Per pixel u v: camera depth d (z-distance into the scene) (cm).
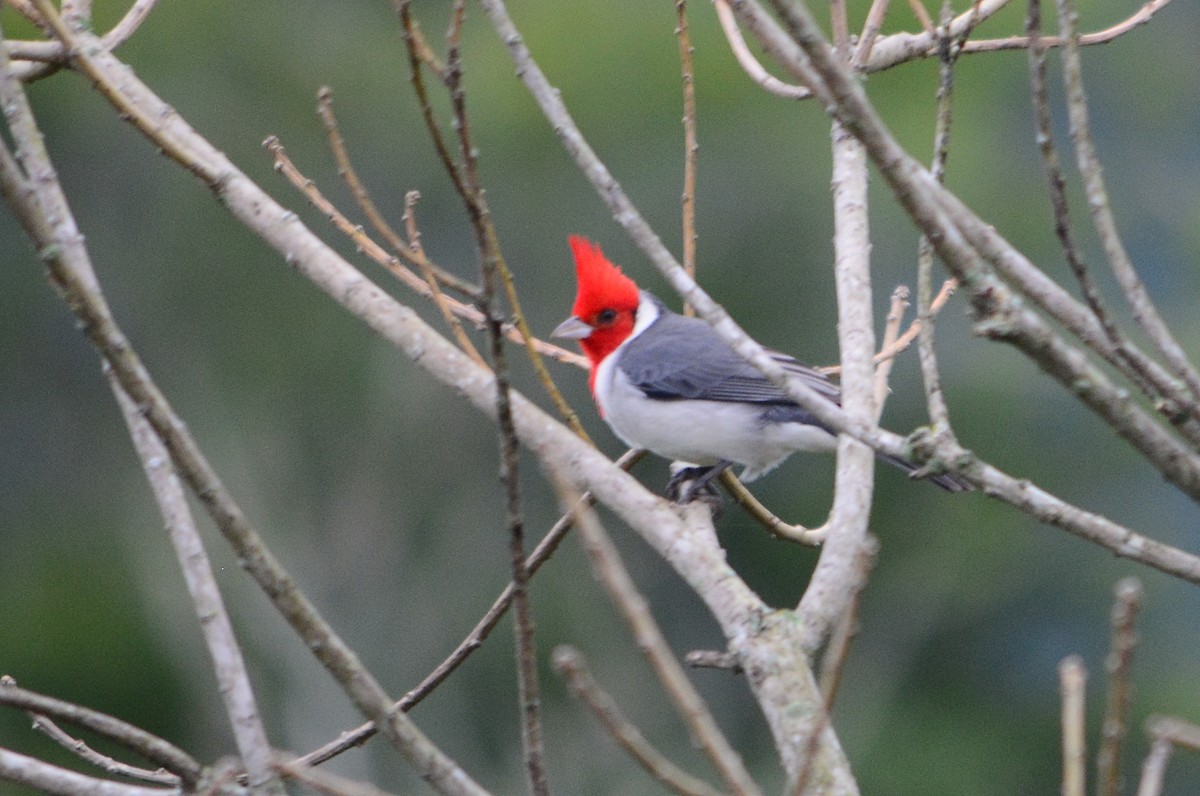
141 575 1855
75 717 404
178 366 1981
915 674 1866
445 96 1808
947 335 1786
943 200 418
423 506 1888
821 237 1786
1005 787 1817
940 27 462
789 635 433
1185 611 1830
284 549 1859
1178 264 1819
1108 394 351
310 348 1944
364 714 383
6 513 1928
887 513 1861
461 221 1861
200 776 407
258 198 514
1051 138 375
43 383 1969
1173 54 1875
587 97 1767
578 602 1750
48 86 1906
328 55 1897
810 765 335
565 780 1642
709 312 422
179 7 1862
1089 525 379
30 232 370
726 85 1750
